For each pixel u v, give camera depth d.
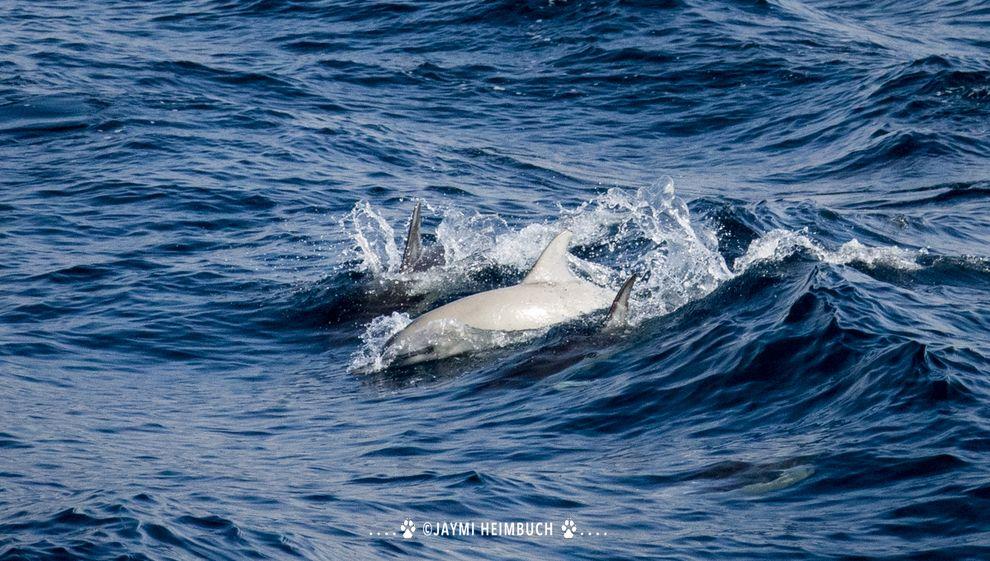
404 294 66.44
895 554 33.41
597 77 128.00
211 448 45.84
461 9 148.00
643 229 78.19
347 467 43.25
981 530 34.12
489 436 46.16
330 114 114.00
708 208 83.75
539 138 111.81
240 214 83.06
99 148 98.00
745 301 57.56
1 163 94.00
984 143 103.62
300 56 134.75
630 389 49.25
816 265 60.28
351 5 153.25
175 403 52.50
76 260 72.50
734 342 51.50
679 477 40.12
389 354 57.81
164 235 77.94
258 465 43.56
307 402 52.78
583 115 118.81
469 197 90.31
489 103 121.69
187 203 84.38
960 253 69.56
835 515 36.06
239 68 127.19
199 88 119.00
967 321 53.62
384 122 113.31
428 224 82.12
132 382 55.31
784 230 74.19
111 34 141.00
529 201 90.12
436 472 42.12
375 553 34.34
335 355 59.59
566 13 143.88
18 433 46.34
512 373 53.62
